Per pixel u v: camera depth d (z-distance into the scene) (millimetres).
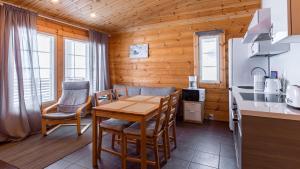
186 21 4473
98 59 4984
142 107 2309
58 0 3324
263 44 2279
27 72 3354
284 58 2363
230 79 3396
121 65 5445
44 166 2285
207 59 4328
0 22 2988
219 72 4184
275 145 1279
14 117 3119
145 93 4613
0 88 2971
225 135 3309
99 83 5051
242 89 2793
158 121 2123
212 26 4199
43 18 3793
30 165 2309
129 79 5340
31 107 3398
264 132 1307
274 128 1277
